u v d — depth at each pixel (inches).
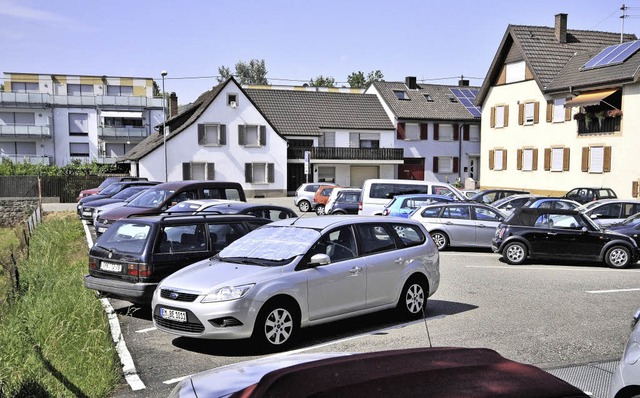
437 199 759.7
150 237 351.3
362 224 341.1
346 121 2089.1
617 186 1326.3
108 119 2472.9
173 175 1818.4
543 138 1551.4
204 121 1841.8
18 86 2508.6
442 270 554.9
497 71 1715.1
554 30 1665.8
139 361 276.5
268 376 105.0
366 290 326.3
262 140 1905.8
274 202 1648.6
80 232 760.3
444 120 2139.5
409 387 93.4
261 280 284.8
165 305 288.4
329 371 102.3
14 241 1029.2
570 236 587.8
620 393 173.6
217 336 274.7
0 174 1819.6
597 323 348.8
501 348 294.5
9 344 285.3
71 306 346.0
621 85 1301.7
